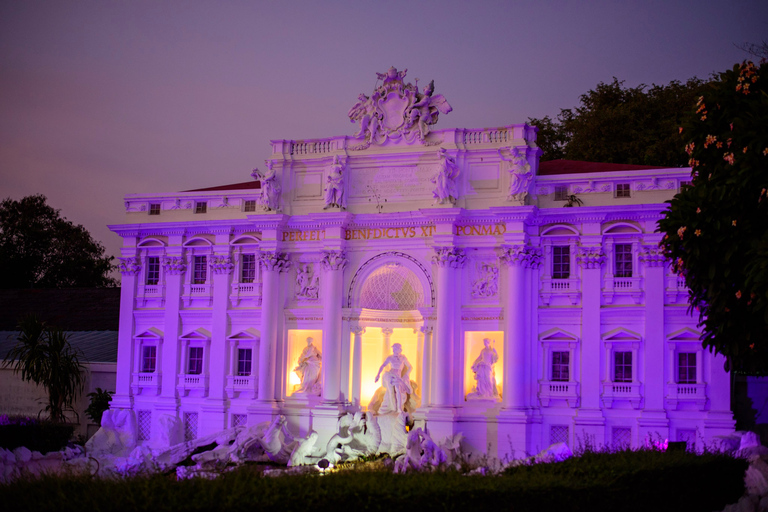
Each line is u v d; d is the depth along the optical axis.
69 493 25.08
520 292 50.53
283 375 54.53
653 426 48.59
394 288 54.81
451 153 52.50
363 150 54.38
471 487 26.31
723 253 33.91
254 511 24.39
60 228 94.50
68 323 68.00
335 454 48.56
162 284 58.03
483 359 51.34
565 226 51.00
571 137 78.38
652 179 50.19
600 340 50.12
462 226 52.22
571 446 49.78
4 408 59.50
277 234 55.00
